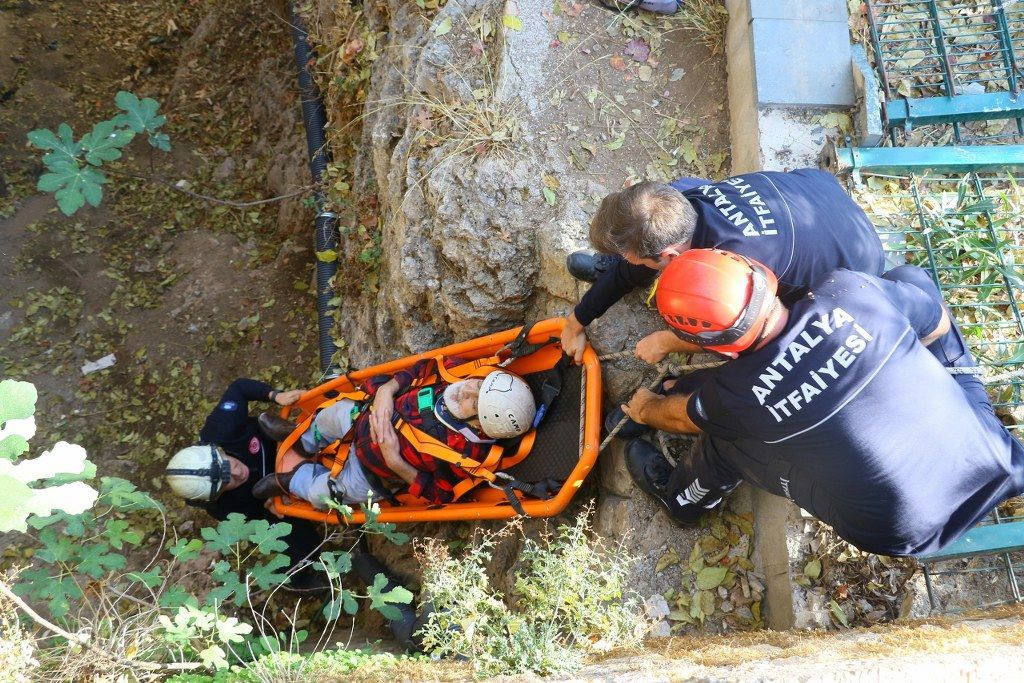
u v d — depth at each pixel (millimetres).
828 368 2115
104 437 5156
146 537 4777
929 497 2268
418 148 4051
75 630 2639
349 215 4930
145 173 6098
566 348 3334
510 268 3746
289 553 4398
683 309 2078
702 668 1966
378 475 3900
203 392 5336
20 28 6371
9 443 1886
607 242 2492
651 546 3219
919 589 2879
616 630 2549
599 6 3936
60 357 5352
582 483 3500
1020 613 2439
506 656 2332
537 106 3783
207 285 5676
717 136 3754
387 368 4074
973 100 3486
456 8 4117
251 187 6137
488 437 3611
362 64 4883
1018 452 2471
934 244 3371
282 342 5461
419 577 4059
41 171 5961
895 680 1604
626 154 3723
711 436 2723
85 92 6406
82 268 5652
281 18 6180
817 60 3488
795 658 2002
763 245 2479
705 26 3867
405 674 2324
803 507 2578
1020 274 3258
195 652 2680
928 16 3781
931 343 2576
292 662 2562
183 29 6801
